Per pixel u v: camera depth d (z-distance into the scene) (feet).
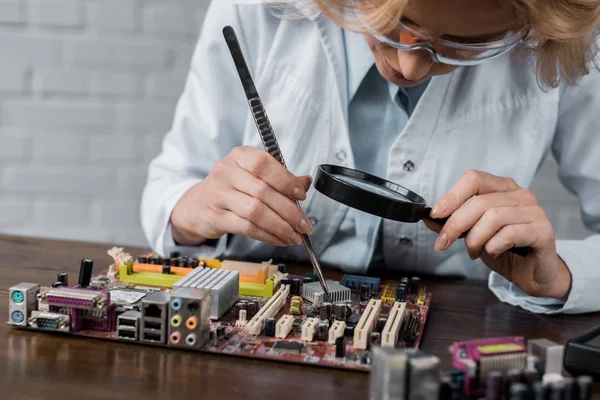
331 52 4.29
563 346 2.82
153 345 2.95
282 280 3.71
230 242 4.56
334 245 4.58
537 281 3.73
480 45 3.04
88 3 7.34
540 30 2.96
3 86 7.43
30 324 3.04
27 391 2.51
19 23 7.34
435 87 4.15
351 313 3.33
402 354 2.30
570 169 4.63
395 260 4.58
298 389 2.61
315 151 4.42
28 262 4.16
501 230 3.49
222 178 3.73
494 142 4.33
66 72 7.45
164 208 4.25
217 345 2.93
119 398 2.49
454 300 3.86
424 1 2.82
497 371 2.52
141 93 7.54
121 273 3.69
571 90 4.34
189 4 7.42
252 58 4.59
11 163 7.57
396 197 3.37
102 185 7.67
